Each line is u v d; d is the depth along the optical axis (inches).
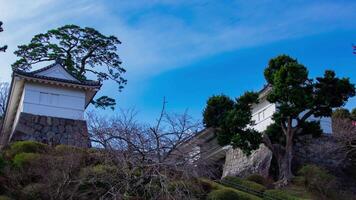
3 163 686.5
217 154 1279.5
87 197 636.7
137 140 638.5
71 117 1037.2
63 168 655.8
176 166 614.2
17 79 1019.9
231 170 1226.6
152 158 624.4
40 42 1413.6
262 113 1257.4
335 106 1046.4
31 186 650.2
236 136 1028.5
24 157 734.5
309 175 1008.9
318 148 1168.2
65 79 1051.9
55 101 1042.1
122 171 607.2
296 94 1023.0
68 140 1000.2
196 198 661.9
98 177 625.3
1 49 784.3
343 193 1021.2
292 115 1037.8
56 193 620.1
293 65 1035.3
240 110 1056.2
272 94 1064.2
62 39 1423.5
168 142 644.7
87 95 1111.0
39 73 1054.4
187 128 702.5
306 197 939.3
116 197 570.3
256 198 805.2
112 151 631.8
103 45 1453.0
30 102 1019.9
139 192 616.7
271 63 1108.5
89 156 715.4
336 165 1147.3
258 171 1127.6
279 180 1026.7
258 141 1046.4
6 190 652.7
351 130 1206.3
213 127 1085.1
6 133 1124.5
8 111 1156.5
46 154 737.6
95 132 658.8
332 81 1039.0
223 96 1107.3
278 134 1109.7
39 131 994.7
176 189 587.8
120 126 663.8
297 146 1154.0
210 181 828.6
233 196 761.0
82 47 1451.8
